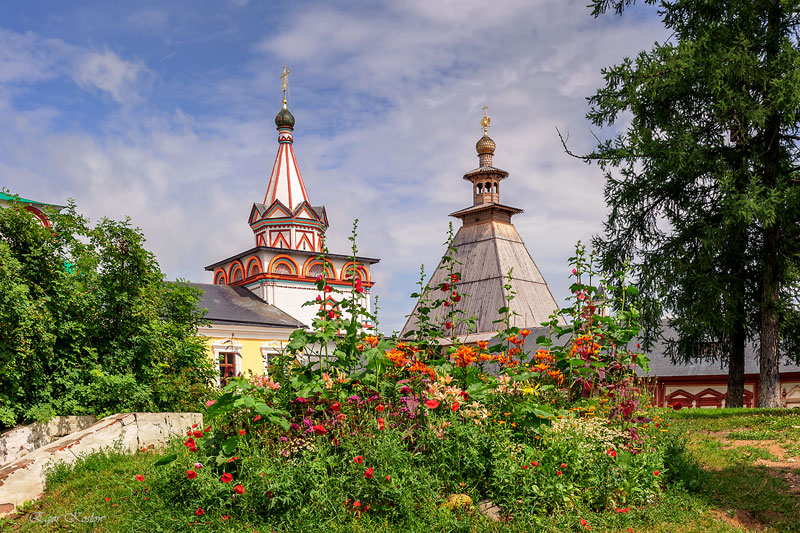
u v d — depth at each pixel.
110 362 11.95
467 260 49.28
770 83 15.73
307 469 6.61
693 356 21.23
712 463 8.94
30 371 10.80
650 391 9.09
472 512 6.45
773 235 17.02
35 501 8.29
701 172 17.16
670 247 18.78
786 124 15.79
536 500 6.53
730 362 19.59
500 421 7.40
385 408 7.42
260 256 42.59
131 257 12.58
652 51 17.02
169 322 14.34
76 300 11.63
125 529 6.59
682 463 7.98
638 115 17.81
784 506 7.12
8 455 9.86
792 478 8.12
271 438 7.19
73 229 12.23
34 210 12.85
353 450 6.66
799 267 17.17
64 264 11.91
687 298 18.30
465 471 6.92
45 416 10.43
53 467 8.85
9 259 10.34
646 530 6.41
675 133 16.55
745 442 10.79
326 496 6.29
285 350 8.92
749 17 16.45
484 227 50.47
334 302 8.75
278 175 47.75
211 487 6.61
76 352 11.62
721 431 12.21
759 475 8.26
